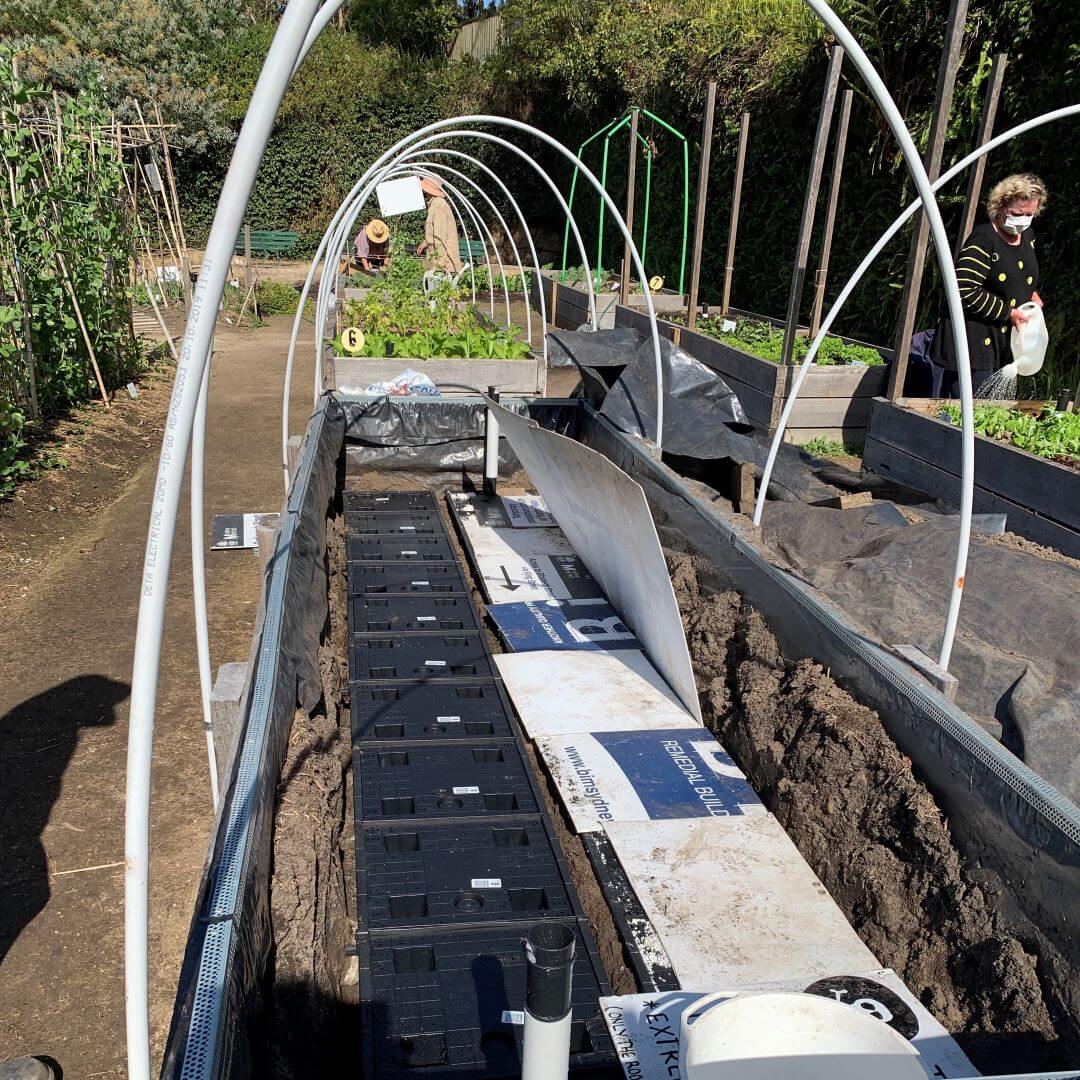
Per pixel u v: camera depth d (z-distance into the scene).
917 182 2.25
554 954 1.13
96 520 5.71
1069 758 2.36
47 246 6.98
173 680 3.79
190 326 1.09
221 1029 1.19
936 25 7.40
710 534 3.30
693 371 4.98
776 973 1.98
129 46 20.33
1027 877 1.69
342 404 5.62
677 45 12.93
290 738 2.25
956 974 1.85
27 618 4.32
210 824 2.92
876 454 5.85
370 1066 1.65
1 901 2.61
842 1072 1.41
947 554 3.25
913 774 2.09
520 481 5.96
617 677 3.34
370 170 5.35
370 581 4.03
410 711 2.94
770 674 2.76
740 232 11.67
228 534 5.28
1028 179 4.96
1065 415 4.89
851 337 9.10
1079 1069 1.51
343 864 2.28
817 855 2.32
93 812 2.98
